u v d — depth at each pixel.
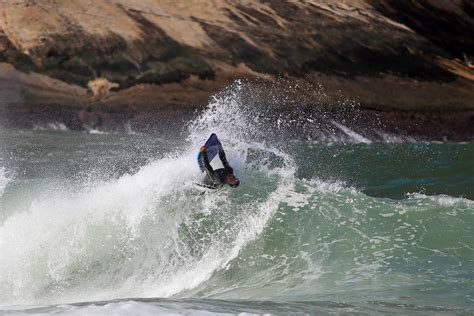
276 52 75.06
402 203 37.16
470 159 62.53
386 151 65.12
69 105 72.44
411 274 30.31
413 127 70.38
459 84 74.75
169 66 73.94
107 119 71.25
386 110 71.50
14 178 46.41
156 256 34.47
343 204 36.94
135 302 22.72
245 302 25.12
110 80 73.62
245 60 74.44
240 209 35.94
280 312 23.44
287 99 71.06
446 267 31.03
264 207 36.16
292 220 35.41
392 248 33.19
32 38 75.81
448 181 56.06
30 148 62.28
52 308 22.44
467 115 71.56
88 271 34.56
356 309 24.84
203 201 36.06
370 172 58.06
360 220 35.56
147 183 36.97
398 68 75.31
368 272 30.81
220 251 34.06
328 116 70.19
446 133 70.38
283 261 32.88
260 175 40.12
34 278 34.38
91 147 62.72
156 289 32.53
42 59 74.81
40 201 38.25
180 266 33.94
